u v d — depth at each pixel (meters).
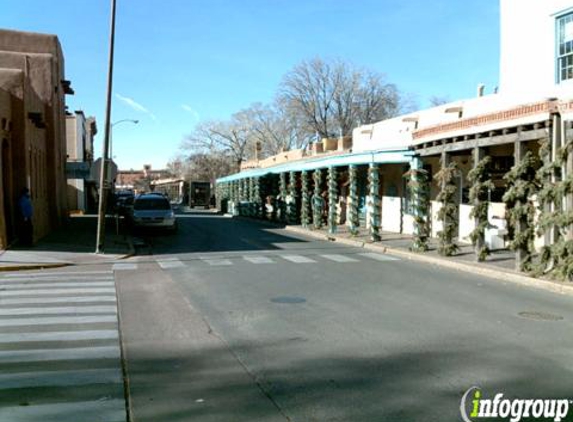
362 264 16.50
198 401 5.46
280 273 14.54
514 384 5.95
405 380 6.07
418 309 9.91
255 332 8.22
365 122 65.88
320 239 25.64
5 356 7.01
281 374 6.28
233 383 5.98
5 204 20.55
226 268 15.58
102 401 5.47
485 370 6.42
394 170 27.09
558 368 6.50
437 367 6.53
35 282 13.23
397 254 19.19
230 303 10.45
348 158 24.89
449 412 5.18
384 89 67.50
